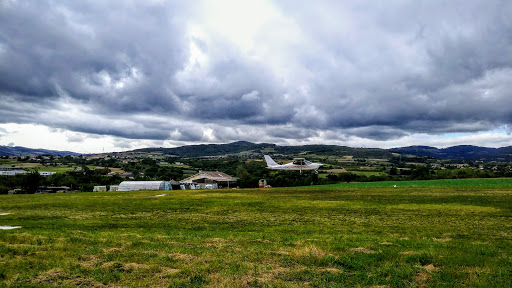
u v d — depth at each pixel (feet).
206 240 34.35
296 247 31.53
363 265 25.63
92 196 104.17
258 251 29.40
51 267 24.26
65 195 110.52
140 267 24.50
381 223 48.26
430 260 27.27
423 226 45.50
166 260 26.43
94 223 48.32
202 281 22.11
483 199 76.33
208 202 79.36
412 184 150.71
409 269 24.73
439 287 21.58
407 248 31.50
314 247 30.37
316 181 247.50
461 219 50.78
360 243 33.32
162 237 35.68
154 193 118.93
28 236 33.47
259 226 46.55
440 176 247.91
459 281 22.81
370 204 71.51
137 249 29.78
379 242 34.12
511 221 48.70
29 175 188.14
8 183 203.21
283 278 23.00
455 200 75.66
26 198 96.12
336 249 30.45
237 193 113.60
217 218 54.03
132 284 21.40
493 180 161.07
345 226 45.98
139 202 80.48
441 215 54.95
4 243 30.68
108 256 27.07
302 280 22.74
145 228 44.83
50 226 45.16
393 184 157.69
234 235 38.19
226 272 23.72
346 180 253.85
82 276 22.75
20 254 27.35
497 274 23.90
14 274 22.63
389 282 22.41
